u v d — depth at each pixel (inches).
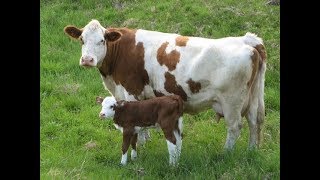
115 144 521.7
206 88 491.5
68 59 621.0
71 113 554.3
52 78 593.3
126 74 508.7
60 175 469.1
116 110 489.7
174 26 649.6
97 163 496.4
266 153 490.0
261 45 494.6
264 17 652.1
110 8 693.9
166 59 497.4
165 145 515.5
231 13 661.3
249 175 462.0
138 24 658.2
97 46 501.4
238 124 494.3
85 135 531.5
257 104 501.4
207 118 554.3
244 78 486.9
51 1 714.2
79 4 708.7
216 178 467.8
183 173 475.2
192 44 494.6
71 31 510.3
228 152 487.2
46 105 558.9
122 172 479.2
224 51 486.6
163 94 503.2
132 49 506.6
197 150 501.4
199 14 661.9
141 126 490.3
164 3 687.7
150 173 477.4
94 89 581.3
